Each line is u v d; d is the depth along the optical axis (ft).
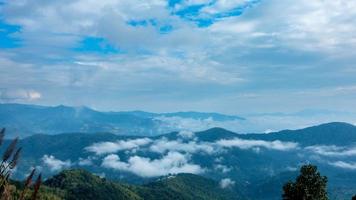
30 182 42.57
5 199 41.42
